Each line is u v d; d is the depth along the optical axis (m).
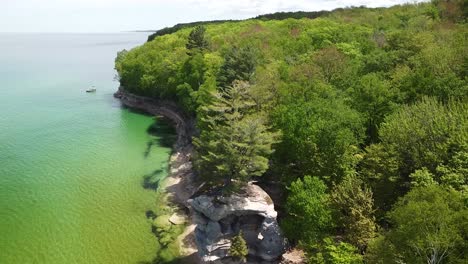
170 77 120.19
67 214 63.59
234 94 66.00
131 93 141.50
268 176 60.59
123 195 69.88
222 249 50.03
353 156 52.88
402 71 67.06
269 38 122.19
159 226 59.41
